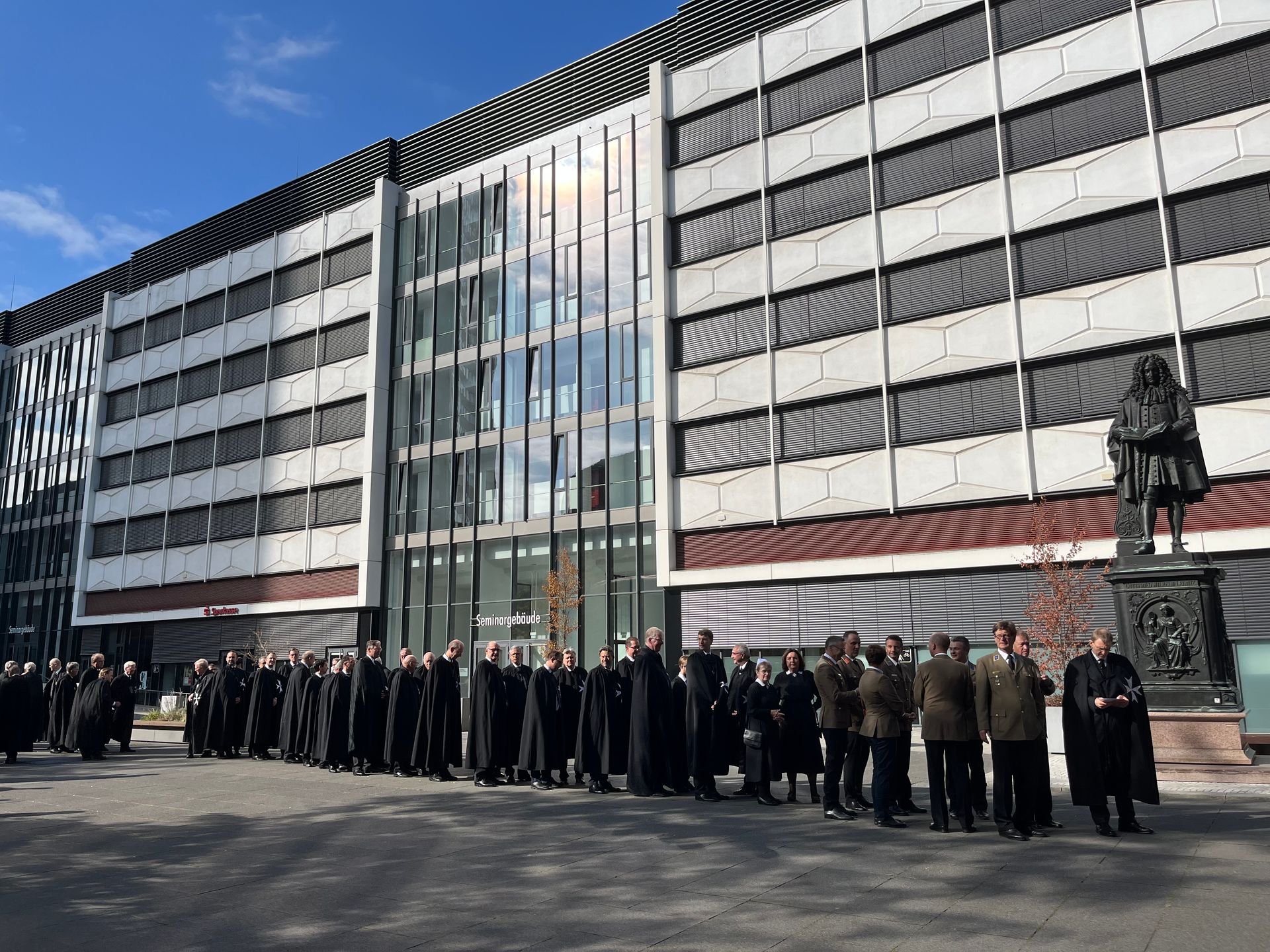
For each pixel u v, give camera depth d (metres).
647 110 30.36
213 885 6.48
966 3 24.59
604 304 30.14
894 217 24.94
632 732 11.45
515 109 34.28
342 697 14.93
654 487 27.95
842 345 25.23
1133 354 21.19
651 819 9.24
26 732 16.88
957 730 8.08
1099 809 7.69
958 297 23.75
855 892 5.89
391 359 35.28
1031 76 23.38
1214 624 11.10
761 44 28.05
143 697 38.78
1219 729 10.82
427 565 32.34
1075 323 21.86
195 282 42.50
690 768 10.86
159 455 42.09
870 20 26.12
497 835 8.38
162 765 16.23
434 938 5.06
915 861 6.83
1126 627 11.63
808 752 10.55
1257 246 19.88
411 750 14.12
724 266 27.66
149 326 44.38
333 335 36.69
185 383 41.88
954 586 22.83
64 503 46.19
